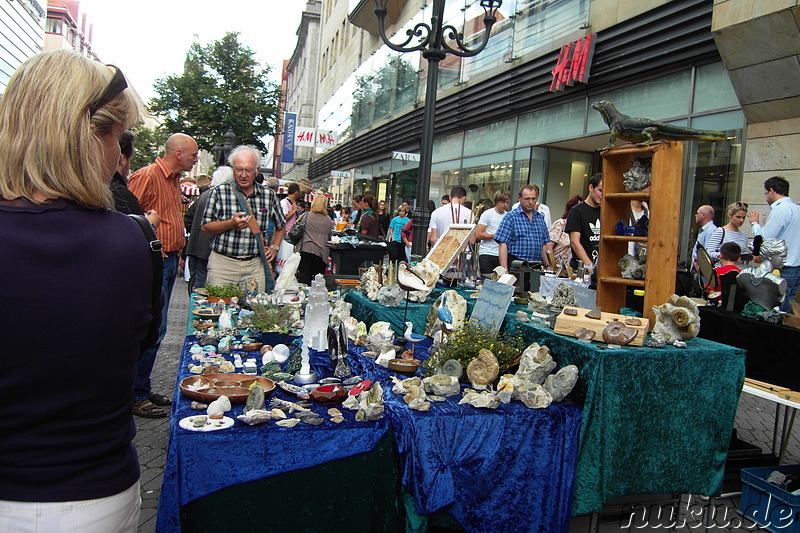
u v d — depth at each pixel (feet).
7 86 3.69
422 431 7.44
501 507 7.88
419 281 12.12
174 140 14.29
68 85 3.66
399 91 67.72
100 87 3.79
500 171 44.19
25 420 3.48
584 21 33.81
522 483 7.96
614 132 10.12
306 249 26.53
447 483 7.54
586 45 32.65
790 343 10.98
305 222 26.71
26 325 3.44
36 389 3.51
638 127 9.71
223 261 15.67
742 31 22.59
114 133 4.00
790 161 23.00
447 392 8.48
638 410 8.35
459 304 11.66
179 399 7.86
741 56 23.25
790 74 21.86
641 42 29.66
